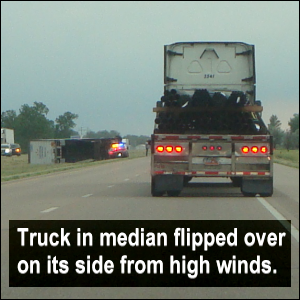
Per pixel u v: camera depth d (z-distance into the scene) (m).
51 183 63.06
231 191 48.38
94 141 146.50
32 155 136.50
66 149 137.62
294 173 82.38
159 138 41.69
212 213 33.19
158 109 42.41
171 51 44.62
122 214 32.81
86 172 87.56
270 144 41.22
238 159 41.28
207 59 44.66
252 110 41.97
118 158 166.12
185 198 42.44
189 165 41.56
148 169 96.81
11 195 47.09
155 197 43.44
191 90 44.62
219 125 42.34
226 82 44.59
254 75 44.44
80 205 38.19
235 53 44.56
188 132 43.00
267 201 40.09
